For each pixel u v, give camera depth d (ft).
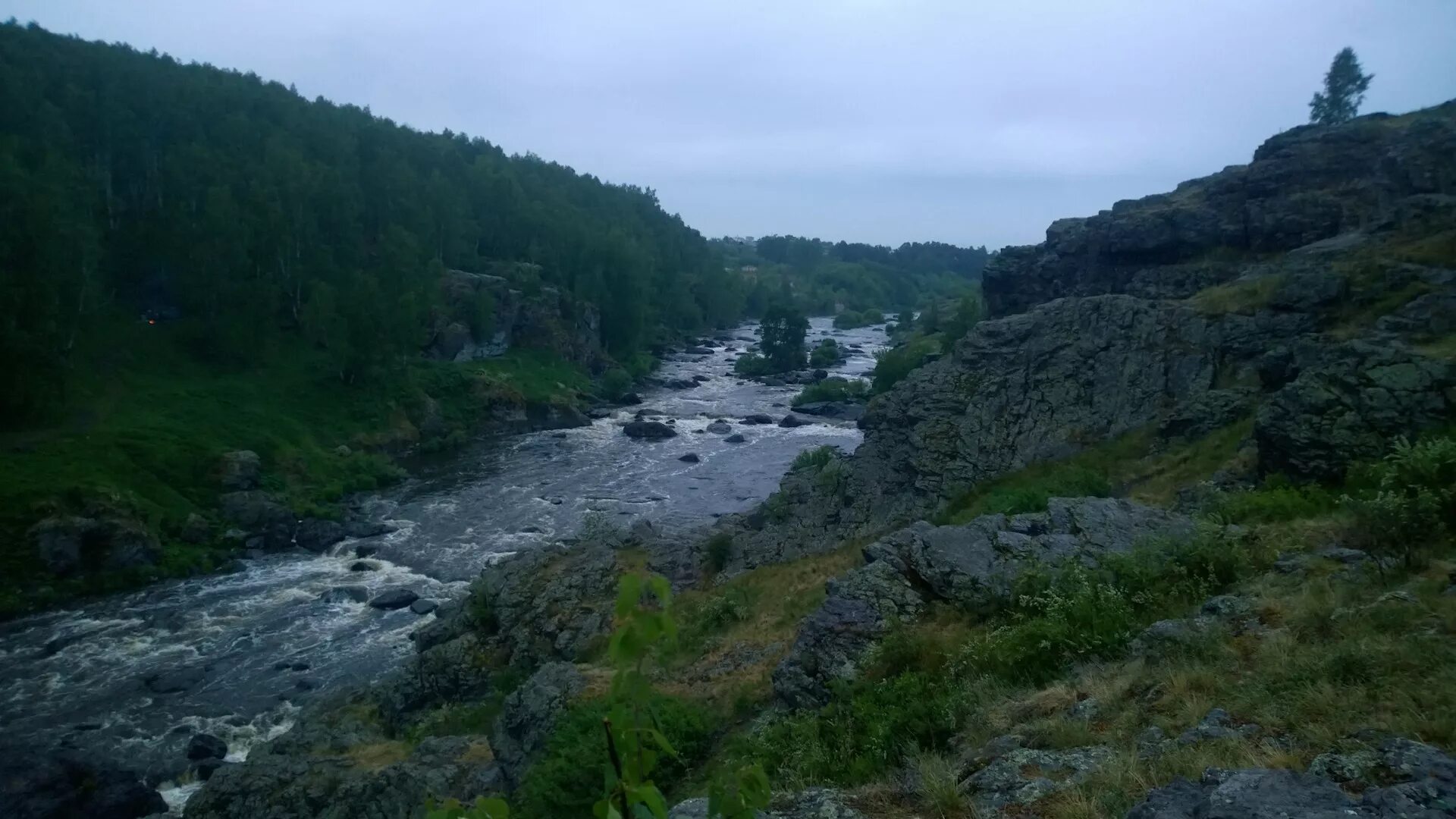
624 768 12.34
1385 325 88.63
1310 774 20.04
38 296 167.22
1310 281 109.81
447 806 13.00
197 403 196.13
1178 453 97.76
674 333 453.17
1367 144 151.12
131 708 95.50
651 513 166.71
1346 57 235.61
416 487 189.37
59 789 74.18
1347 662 26.48
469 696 90.07
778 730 44.14
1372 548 39.14
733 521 122.42
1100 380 116.78
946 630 48.52
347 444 206.69
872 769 34.42
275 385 221.87
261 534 153.69
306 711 93.25
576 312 337.31
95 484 145.69
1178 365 113.50
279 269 259.60
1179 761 23.21
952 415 119.85
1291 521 53.36
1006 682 37.86
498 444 232.32
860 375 334.44
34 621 118.01
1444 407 62.54
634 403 290.35
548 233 390.63
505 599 100.99
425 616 122.01
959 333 267.80
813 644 51.06
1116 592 42.24
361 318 227.81
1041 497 89.40
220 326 225.56
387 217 326.44
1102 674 34.06
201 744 86.79
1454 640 26.73
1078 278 178.50
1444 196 117.08
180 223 231.09
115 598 127.54
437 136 501.97
